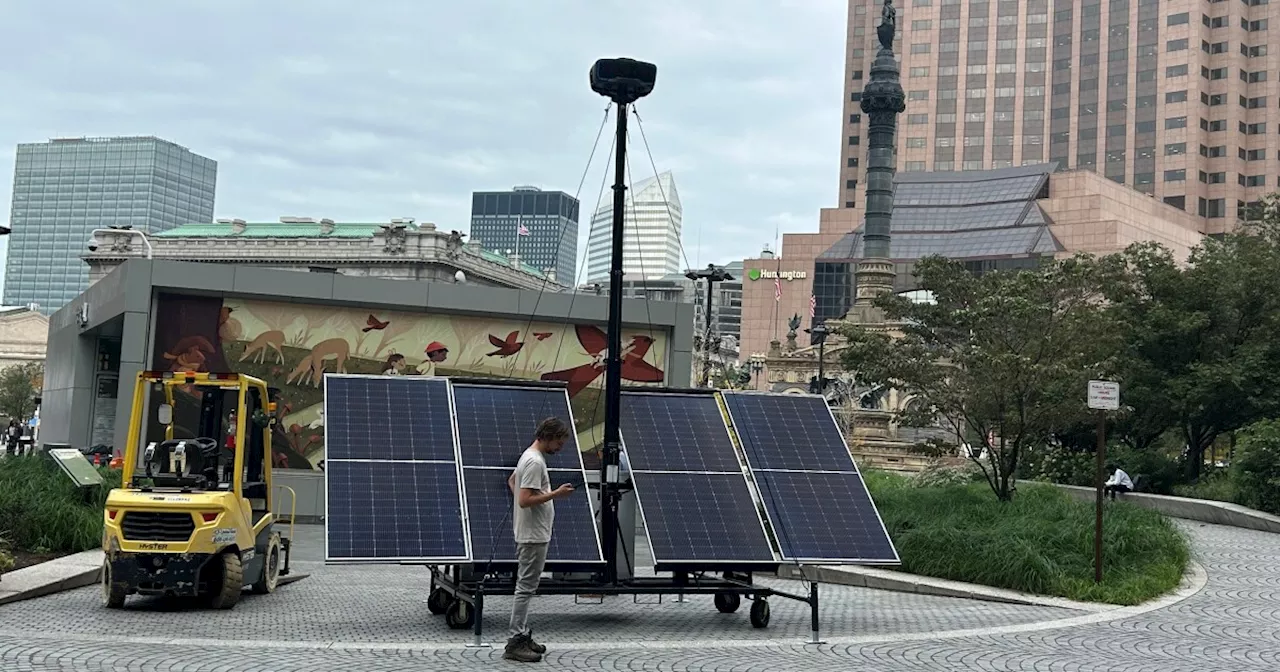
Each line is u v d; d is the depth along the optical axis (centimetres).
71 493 2025
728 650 1157
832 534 1301
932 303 2864
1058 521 2038
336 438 1261
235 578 1420
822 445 1423
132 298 2747
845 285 14175
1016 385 2475
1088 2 16525
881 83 9175
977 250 13388
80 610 1376
